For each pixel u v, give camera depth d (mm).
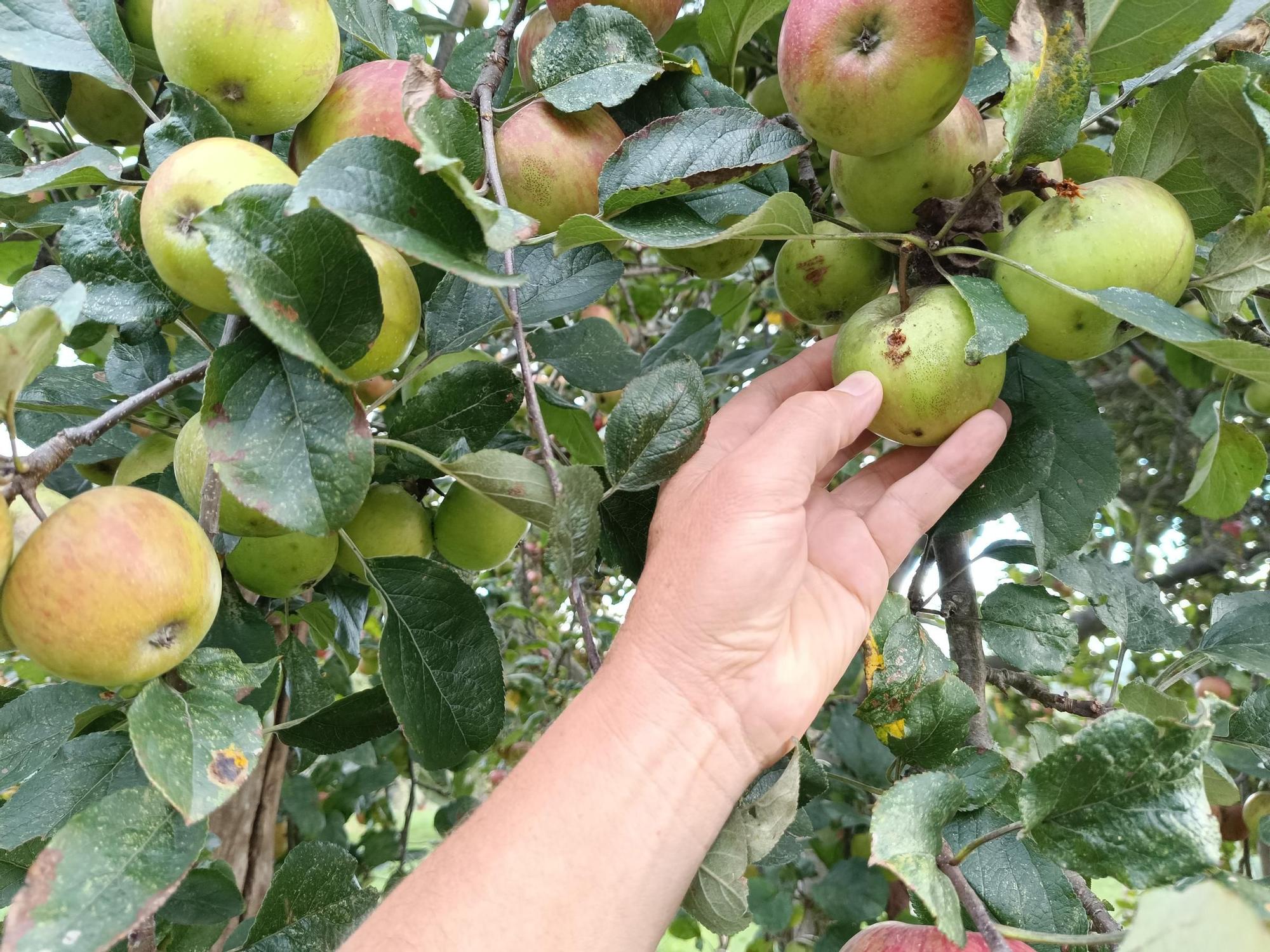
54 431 440
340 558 437
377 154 265
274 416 271
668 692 312
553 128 360
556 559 297
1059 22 304
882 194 360
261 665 290
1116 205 317
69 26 334
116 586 251
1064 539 388
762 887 753
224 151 281
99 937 237
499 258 359
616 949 287
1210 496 448
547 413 563
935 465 363
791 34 328
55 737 327
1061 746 273
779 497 314
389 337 307
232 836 637
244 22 307
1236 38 347
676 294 1034
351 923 343
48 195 485
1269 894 244
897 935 310
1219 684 844
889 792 288
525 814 294
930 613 451
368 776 935
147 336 337
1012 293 330
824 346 437
